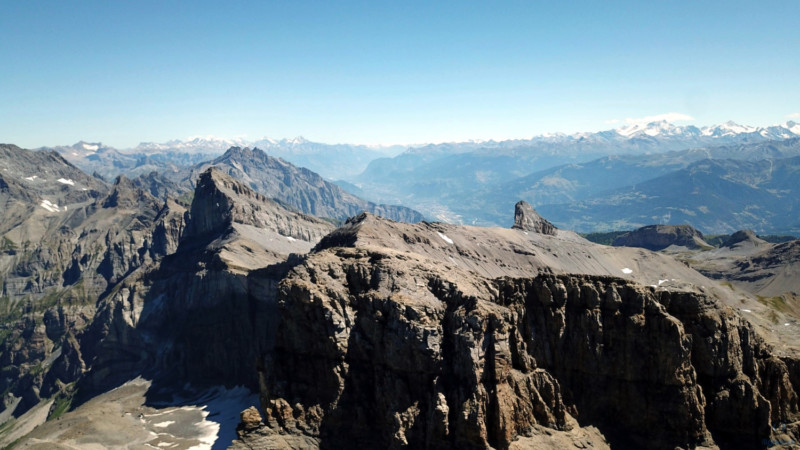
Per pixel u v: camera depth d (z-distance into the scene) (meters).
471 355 131.75
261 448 140.50
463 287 149.00
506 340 135.00
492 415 129.50
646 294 144.12
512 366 139.88
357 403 144.38
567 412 141.50
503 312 140.12
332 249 172.88
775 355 158.88
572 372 145.25
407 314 142.25
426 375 137.38
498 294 151.12
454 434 129.62
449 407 132.12
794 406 148.00
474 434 126.75
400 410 136.50
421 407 136.00
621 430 140.38
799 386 152.88
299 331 152.50
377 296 148.50
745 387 140.12
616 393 141.88
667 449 136.38
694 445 136.12
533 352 145.88
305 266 158.88
